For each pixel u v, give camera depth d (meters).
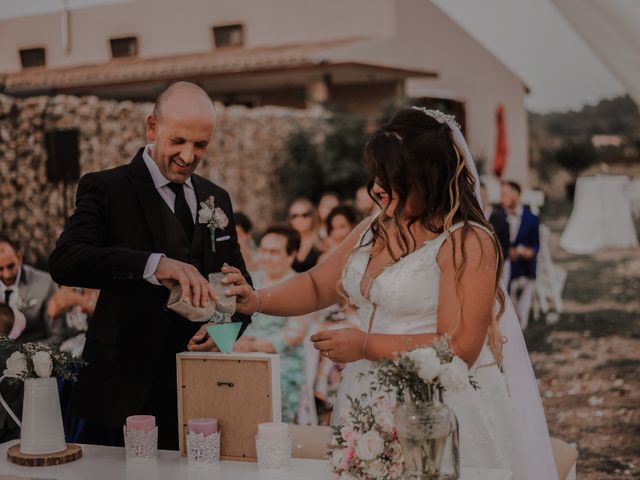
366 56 16.64
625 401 7.08
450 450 2.23
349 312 5.15
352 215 6.37
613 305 11.26
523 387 2.97
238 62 16.39
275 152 15.18
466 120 20.06
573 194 25.67
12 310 4.91
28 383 2.67
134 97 18.94
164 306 2.99
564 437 6.23
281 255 5.63
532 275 9.68
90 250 2.81
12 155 9.91
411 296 2.63
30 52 19.95
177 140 2.88
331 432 2.32
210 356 2.64
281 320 5.19
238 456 2.62
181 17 18.73
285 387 5.03
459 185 2.59
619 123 29.53
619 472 5.43
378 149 2.60
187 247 3.05
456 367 2.11
